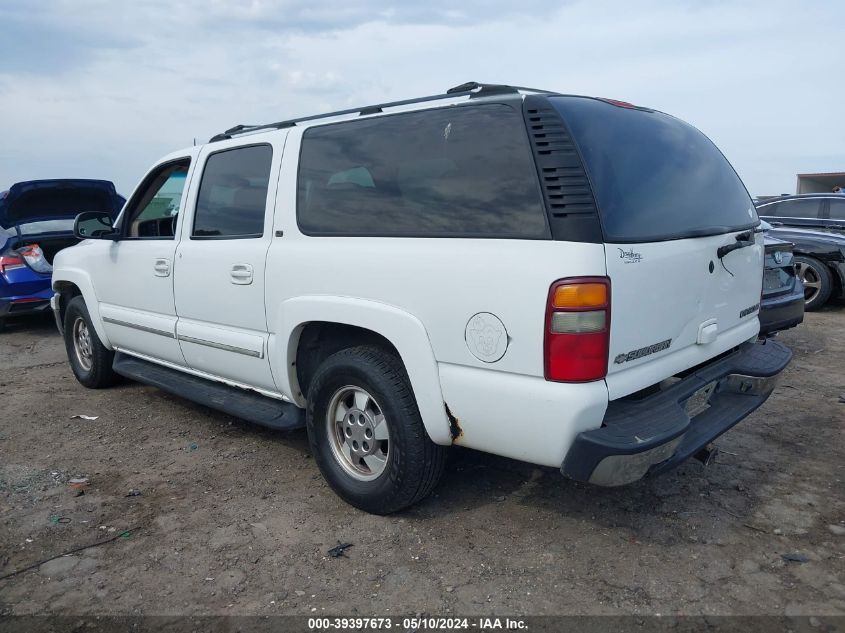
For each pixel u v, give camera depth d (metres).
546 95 3.02
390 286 3.19
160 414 5.26
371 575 3.01
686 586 2.89
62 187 8.40
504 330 2.80
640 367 2.91
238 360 4.12
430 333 3.05
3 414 5.33
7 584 3.00
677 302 3.05
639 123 3.31
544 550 3.18
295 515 3.56
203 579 3.01
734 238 3.49
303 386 3.89
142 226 5.01
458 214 3.04
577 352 2.64
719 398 3.62
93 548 3.27
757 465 4.08
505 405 2.83
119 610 2.81
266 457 4.36
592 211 2.70
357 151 3.51
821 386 5.67
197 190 4.43
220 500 3.76
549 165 2.79
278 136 3.93
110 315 5.28
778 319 5.91
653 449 2.70
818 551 3.13
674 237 3.04
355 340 3.67
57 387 6.11
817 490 3.74
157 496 3.82
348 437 3.60
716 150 3.91
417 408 3.23
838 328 8.04
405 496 3.33
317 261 3.52
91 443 4.66
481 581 2.95
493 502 3.65
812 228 10.20
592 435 2.68
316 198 3.65
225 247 4.11
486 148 3.00
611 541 3.25
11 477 4.09
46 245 8.61
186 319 4.51
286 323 3.70
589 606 2.77
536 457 2.82
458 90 3.40
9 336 8.62
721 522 3.41
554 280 2.66
